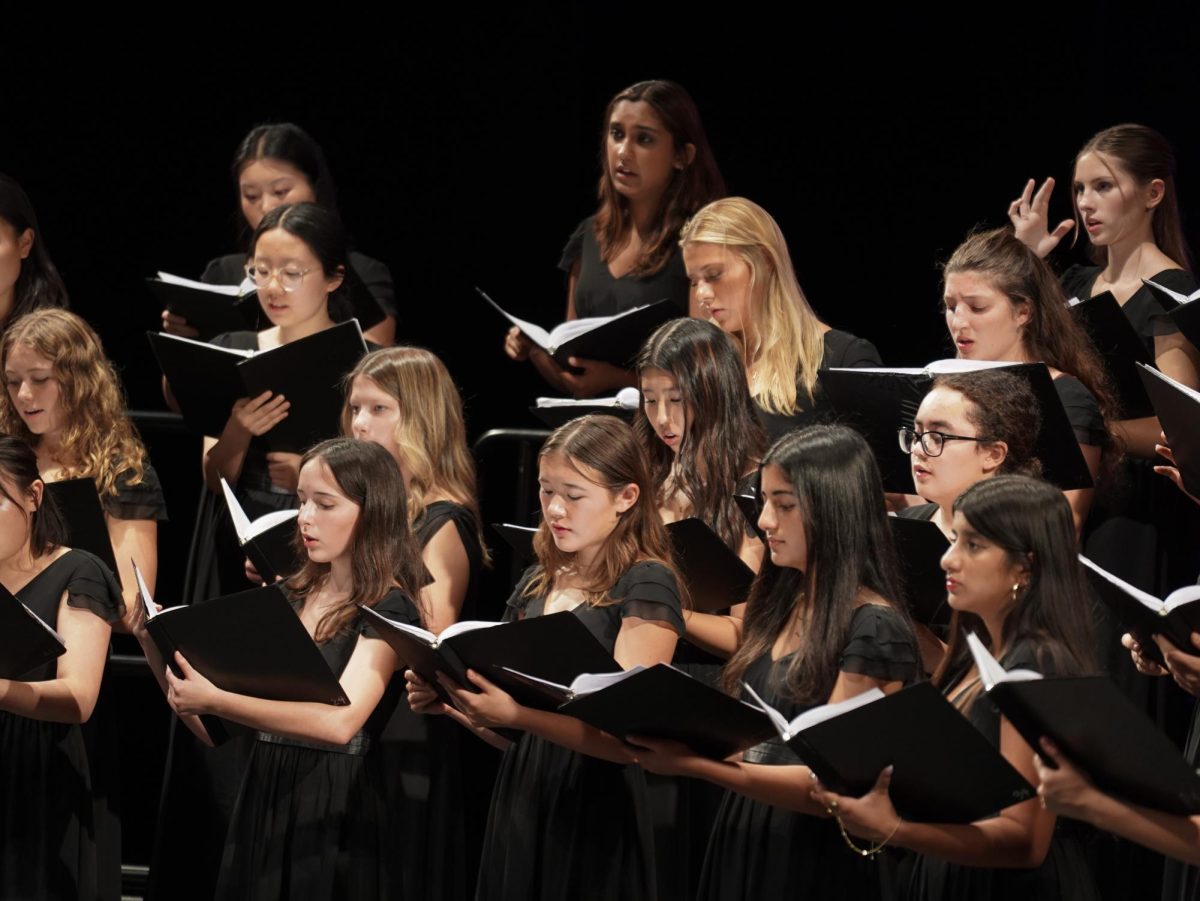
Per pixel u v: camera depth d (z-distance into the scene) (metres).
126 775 10.68
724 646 7.09
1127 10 10.59
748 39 11.35
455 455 7.92
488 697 6.11
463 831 7.59
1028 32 10.84
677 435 7.34
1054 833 5.47
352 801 6.94
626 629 6.45
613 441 6.61
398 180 11.88
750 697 6.06
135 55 12.00
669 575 6.54
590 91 11.63
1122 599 5.52
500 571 11.00
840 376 6.98
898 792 5.22
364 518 7.03
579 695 5.54
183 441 11.93
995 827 5.22
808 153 11.30
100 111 12.04
